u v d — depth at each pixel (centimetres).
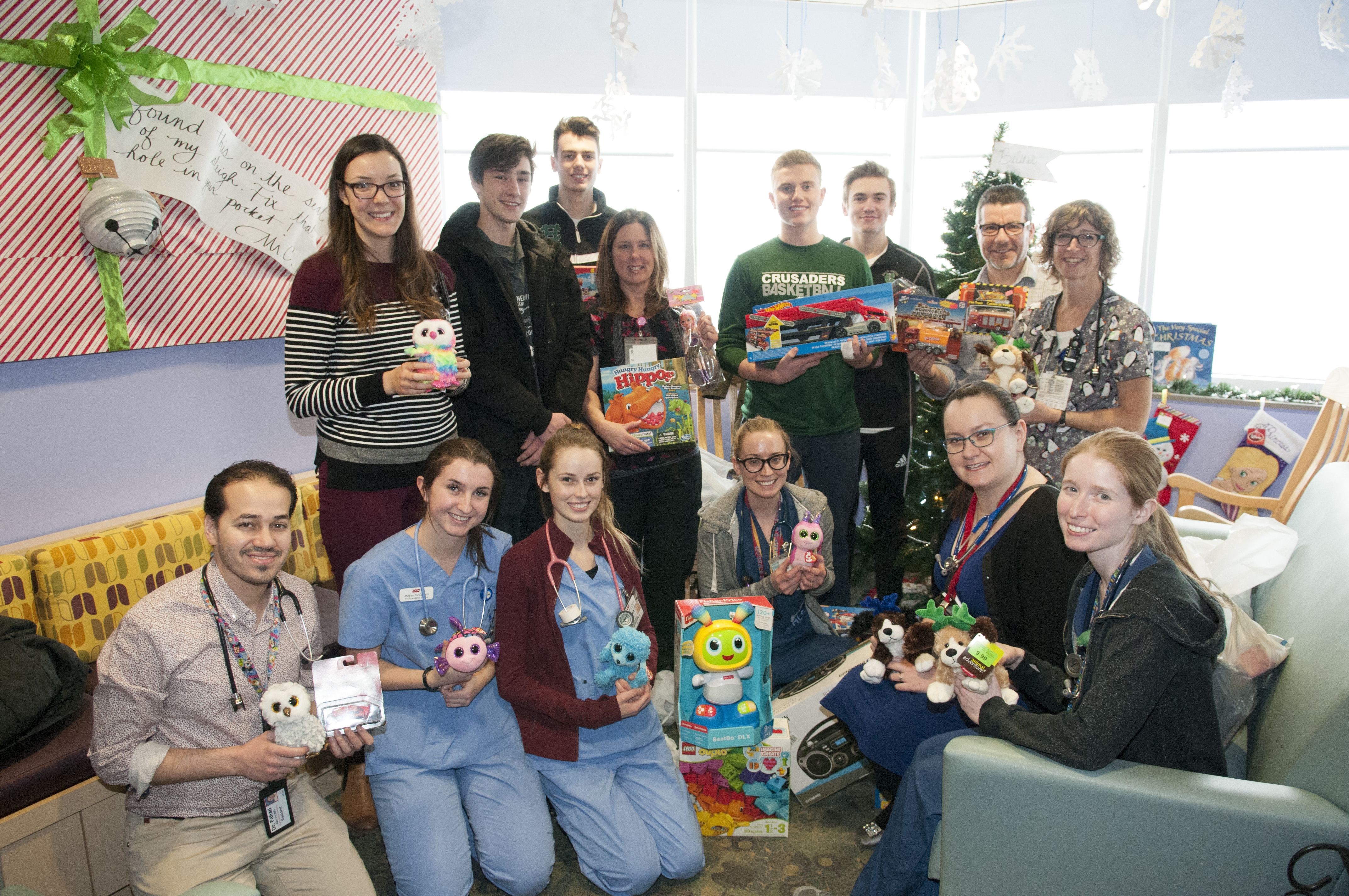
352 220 233
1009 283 338
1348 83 443
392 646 224
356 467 236
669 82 476
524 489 298
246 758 180
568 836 245
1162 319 500
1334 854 153
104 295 287
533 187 472
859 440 348
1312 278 473
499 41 441
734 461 274
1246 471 448
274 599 202
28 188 268
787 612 283
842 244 352
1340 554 210
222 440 331
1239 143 468
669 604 323
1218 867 160
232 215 321
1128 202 491
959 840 177
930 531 387
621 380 305
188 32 306
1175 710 174
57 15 270
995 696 190
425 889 212
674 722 296
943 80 364
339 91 359
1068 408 302
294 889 198
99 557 265
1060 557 212
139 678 182
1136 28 464
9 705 206
